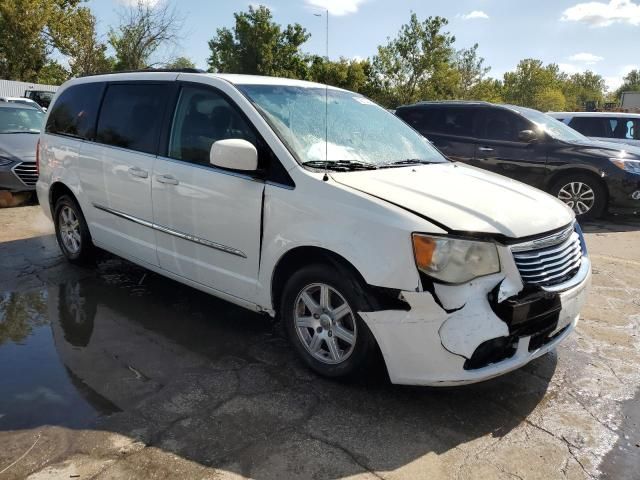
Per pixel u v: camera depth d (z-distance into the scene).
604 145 8.37
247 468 2.54
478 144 8.73
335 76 41.06
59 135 5.22
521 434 2.89
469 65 44.44
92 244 5.12
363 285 2.92
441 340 2.76
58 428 2.80
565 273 3.15
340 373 3.20
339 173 3.28
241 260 3.56
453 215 2.87
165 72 4.28
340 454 2.67
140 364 3.51
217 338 3.91
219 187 3.58
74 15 34.59
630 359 3.75
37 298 4.59
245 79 3.92
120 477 2.46
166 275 4.25
